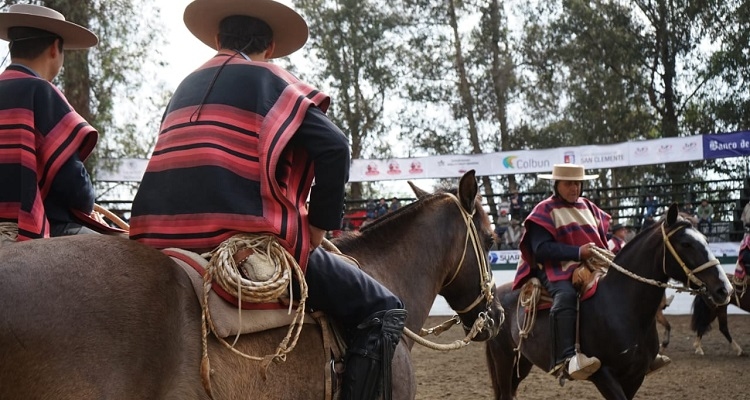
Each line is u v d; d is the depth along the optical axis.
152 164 2.66
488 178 28.25
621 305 5.59
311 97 2.67
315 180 2.60
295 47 3.02
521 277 6.37
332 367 2.71
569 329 5.68
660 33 28.36
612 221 19.06
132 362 2.07
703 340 12.66
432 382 9.38
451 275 3.64
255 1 2.75
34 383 1.94
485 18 30.39
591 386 8.99
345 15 30.69
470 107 30.42
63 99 3.11
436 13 30.69
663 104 29.31
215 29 2.94
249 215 2.50
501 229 18.78
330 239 3.33
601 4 29.16
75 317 2.03
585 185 29.47
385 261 3.38
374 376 2.75
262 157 2.51
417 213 3.55
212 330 2.32
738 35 26.97
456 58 30.91
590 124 29.53
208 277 2.38
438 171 19.89
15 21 3.36
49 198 3.04
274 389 2.49
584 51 29.00
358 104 31.61
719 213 20.12
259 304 2.51
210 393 2.23
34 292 2.01
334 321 2.82
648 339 5.65
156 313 2.18
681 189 26.28
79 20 14.04
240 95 2.60
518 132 30.52
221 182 2.51
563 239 6.06
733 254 15.85
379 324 2.77
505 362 6.80
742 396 8.12
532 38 29.73
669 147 17.62
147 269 2.25
